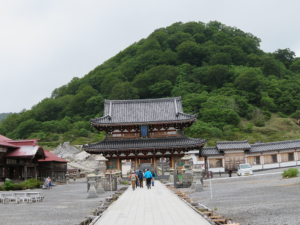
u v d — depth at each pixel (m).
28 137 176.75
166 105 65.06
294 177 34.53
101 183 35.38
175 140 58.50
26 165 52.91
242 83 171.38
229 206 19.44
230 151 65.69
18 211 21.73
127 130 60.81
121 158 58.19
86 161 107.88
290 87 171.75
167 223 14.09
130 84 197.12
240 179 41.66
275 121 149.38
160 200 22.95
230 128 133.62
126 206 20.00
